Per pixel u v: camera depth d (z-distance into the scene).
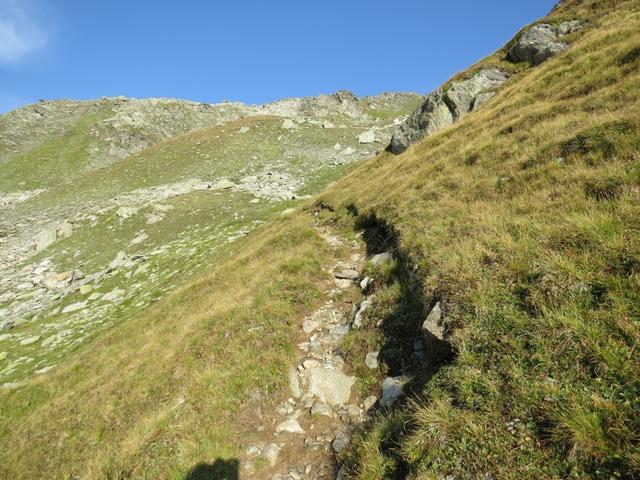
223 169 63.91
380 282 11.43
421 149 22.89
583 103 13.17
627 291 4.96
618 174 7.50
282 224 26.88
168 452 7.84
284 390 8.80
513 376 4.84
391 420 6.09
